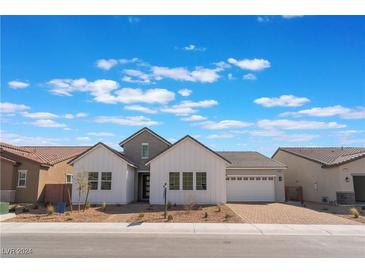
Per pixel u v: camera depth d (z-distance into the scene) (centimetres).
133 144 3080
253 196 2994
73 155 3394
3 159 2800
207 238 1352
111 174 2653
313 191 3112
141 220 1825
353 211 2014
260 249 1133
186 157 2619
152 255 1035
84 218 1900
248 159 3222
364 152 2844
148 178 3094
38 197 2802
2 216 2000
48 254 1048
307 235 1441
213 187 2586
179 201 2575
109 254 1048
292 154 3550
